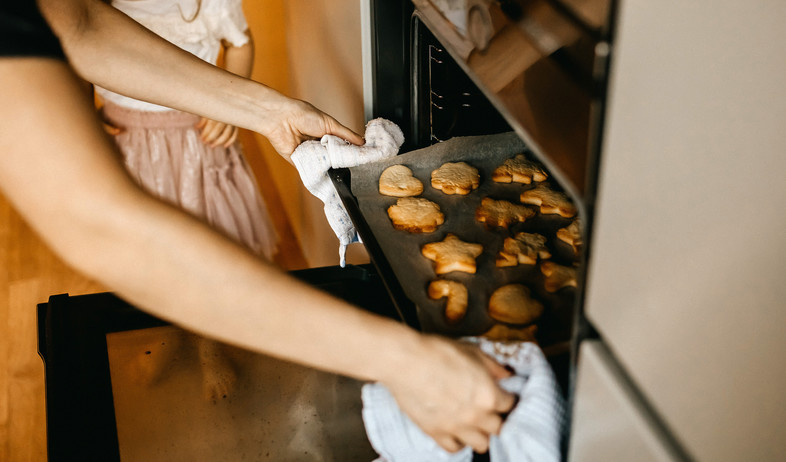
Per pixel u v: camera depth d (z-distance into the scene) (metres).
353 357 0.50
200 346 0.93
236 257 0.48
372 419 0.59
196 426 0.83
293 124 0.98
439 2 0.72
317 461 0.80
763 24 0.29
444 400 0.52
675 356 0.38
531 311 0.72
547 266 0.78
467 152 1.00
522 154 1.02
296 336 0.49
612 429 0.44
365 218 0.90
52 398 0.78
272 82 2.30
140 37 0.87
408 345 0.51
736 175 0.31
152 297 0.48
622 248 0.40
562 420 0.53
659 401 0.40
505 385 0.56
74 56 0.81
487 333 0.70
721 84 0.31
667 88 0.34
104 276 0.47
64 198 0.44
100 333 0.89
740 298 0.33
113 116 1.71
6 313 1.95
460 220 0.90
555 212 0.90
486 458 0.61
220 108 0.94
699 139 0.33
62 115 0.44
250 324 0.48
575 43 0.43
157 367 0.88
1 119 0.43
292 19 1.97
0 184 0.45
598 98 0.39
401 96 1.12
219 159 1.80
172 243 0.46
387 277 0.74
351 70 1.33
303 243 2.12
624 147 0.38
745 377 0.34
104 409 0.78
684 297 0.36
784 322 0.31
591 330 0.47
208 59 1.65
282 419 0.85
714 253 0.34
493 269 0.80
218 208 1.81
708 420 0.36
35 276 2.11
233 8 1.64
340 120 1.49
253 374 0.90
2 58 0.42
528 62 0.50
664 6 0.33
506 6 0.55
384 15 1.04
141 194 0.47
